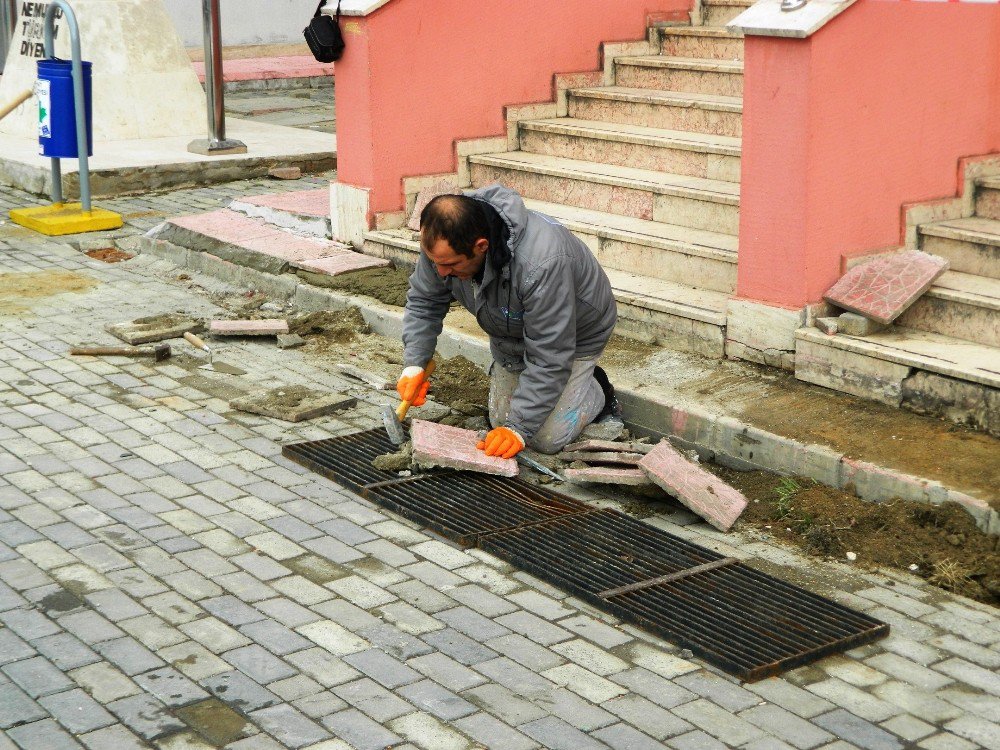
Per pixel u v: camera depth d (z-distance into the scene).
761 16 5.52
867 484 4.72
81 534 4.62
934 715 3.57
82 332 6.96
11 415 5.77
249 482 5.13
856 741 3.43
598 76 8.67
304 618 4.06
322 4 7.69
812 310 5.68
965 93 6.04
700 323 6.02
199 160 10.62
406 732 3.44
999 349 5.35
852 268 5.77
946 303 5.55
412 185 7.95
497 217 4.81
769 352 5.78
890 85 5.68
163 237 8.55
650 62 8.41
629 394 5.54
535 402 5.07
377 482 5.11
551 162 7.94
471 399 6.01
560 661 3.84
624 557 4.51
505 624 4.06
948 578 4.31
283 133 12.33
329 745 3.37
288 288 7.52
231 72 16.09
